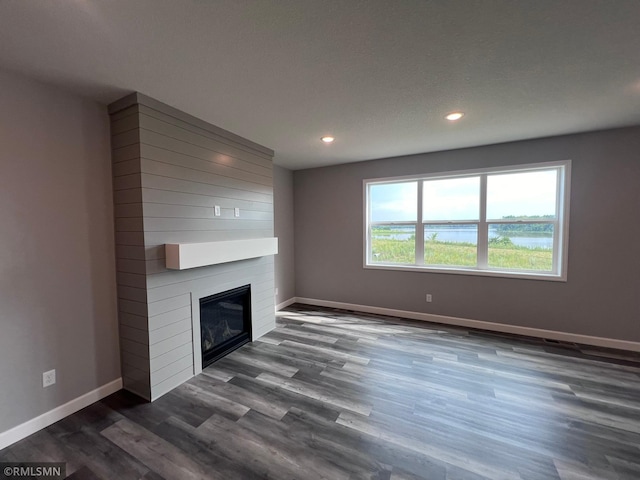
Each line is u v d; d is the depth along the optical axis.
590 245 3.16
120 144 2.24
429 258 4.14
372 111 2.52
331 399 2.23
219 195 2.88
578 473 1.55
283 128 2.91
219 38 1.53
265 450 1.73
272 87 2.08
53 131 1.98
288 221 4.90
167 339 2.36
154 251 2.25
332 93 2.19
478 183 3.79
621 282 3.06
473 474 1.55
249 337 3.36
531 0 1.29
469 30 1.50
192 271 2.60
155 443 1.79
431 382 2.45
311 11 1.34
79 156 2.12
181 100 2.27
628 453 1.67
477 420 1.97
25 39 1.49
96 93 2.11
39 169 1.91
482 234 3.76
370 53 1.69
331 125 2.84
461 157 3.74
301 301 5.03
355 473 1.56
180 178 2.46
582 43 1.61
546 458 1.65
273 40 1.56
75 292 2.11
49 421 1.96
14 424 1.81
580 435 1.82
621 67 1.85
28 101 1.87
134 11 1.31
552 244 3.43
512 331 3.58
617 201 3.03
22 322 1.85
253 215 3.37
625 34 1.52
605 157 3.05
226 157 2.97
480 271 3.73
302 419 2.00
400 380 2.49
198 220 2.64
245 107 2.41
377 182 4.35
